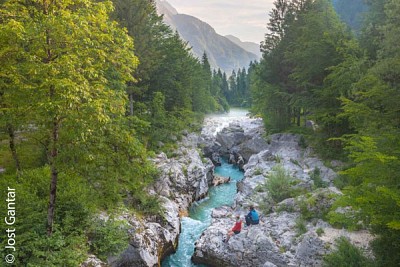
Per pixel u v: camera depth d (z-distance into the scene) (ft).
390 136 34.63
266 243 46.06
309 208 53.36
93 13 32.65
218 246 49.83
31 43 30.19
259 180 76.74
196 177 82.89
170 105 126.00
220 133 144.05
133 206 55.67
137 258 44.37
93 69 30.63
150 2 102.17
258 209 62.28
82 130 27.86
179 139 110.63
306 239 43.96
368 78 51.24
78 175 36.40
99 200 40.11
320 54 88.33
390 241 33.99
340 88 74.84
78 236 38.88
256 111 159.74
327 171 73.36
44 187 43.70
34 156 58.03
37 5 32.94
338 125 81.92
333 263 37.58
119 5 84.99
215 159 125.59
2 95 34.83
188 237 58.65
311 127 110.52
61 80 26.40
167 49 117.80
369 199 29.58
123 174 38.81
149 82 111.55
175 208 63.87
